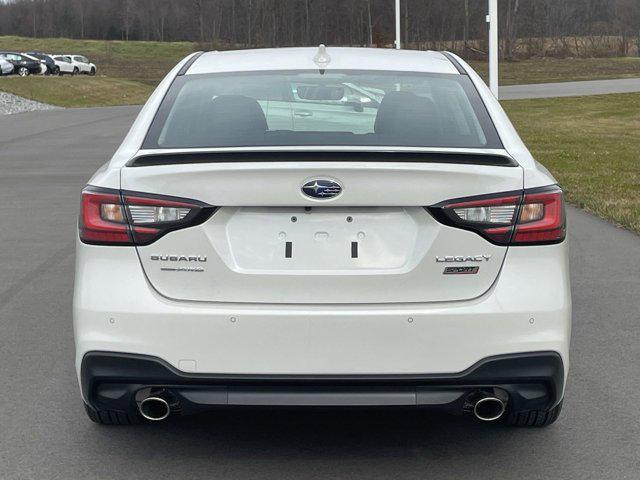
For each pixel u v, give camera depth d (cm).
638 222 1071
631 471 407
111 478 401
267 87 456
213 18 12838
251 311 365
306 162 371
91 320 372
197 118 432
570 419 470
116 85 6112
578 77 7212
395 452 427
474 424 462
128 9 16375
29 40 14912
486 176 370
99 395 378
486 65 9531
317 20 11056
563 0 11631
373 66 480
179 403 373
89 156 1973
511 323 368
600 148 2148
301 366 365
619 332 633
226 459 419
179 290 372
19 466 413
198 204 369
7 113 4056
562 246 381
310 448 431
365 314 363
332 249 372
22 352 591
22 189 1425
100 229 375
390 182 366
